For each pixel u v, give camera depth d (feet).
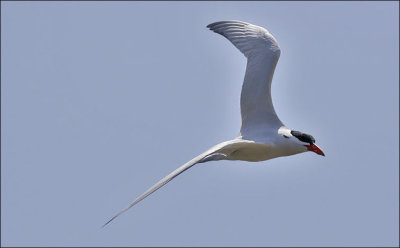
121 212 37.29
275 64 52.54
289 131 50.24
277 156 50.60
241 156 50.24
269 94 51.65
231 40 54.29
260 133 50.65
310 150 49.60
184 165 40.63
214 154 42.68
